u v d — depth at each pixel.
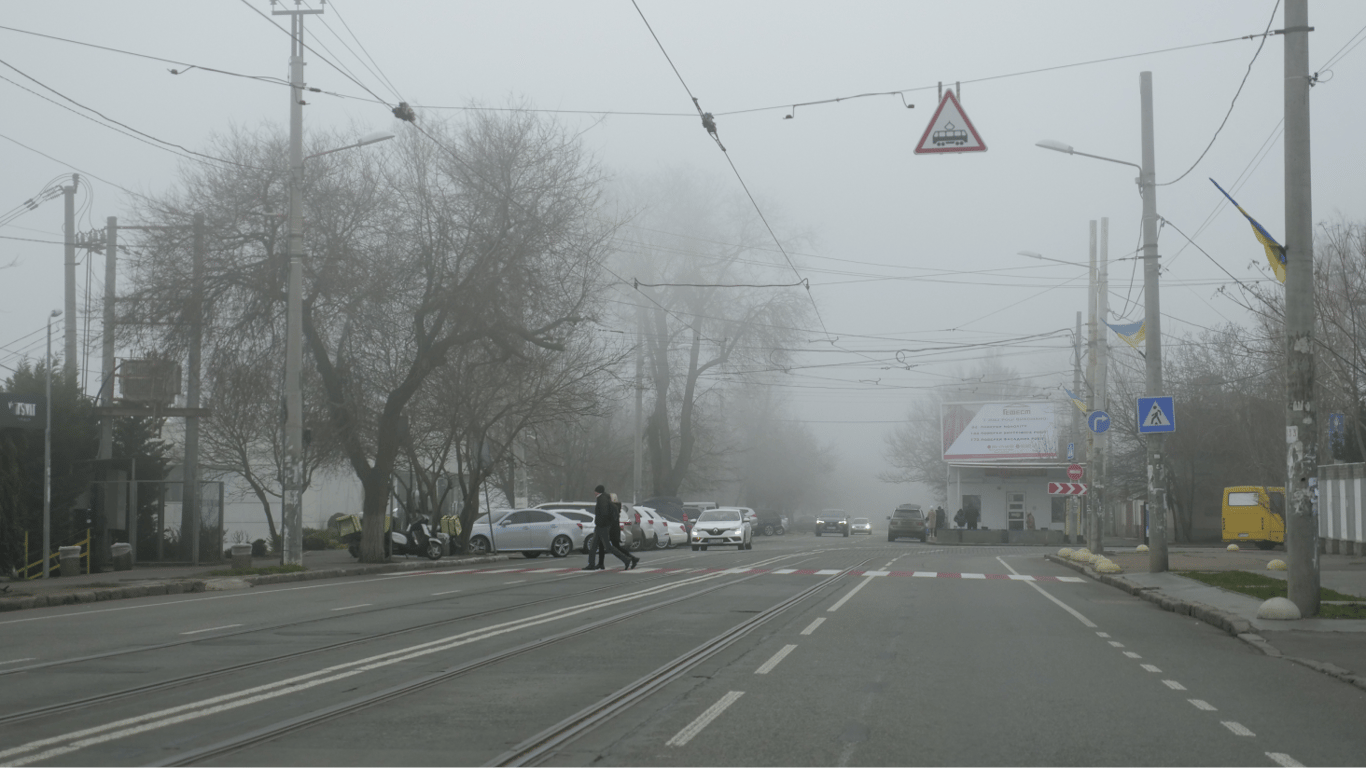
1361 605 16.56
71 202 30.56
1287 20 15.68
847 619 15.55
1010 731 8.07
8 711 8.55
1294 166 15.58
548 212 30.83
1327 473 36.09
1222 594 18.95
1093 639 13.66
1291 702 9.34
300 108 26.12
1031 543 60.75
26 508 25.44
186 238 28.27
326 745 7.48
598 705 8.89
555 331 31.98
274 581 24.05
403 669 10.67
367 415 32.91
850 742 7.66
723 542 45.66
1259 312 28.98
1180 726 8.30
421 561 30.91
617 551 27.86
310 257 28.91
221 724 8.09
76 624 14.86
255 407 30.75
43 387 27.72
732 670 10.83
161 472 32.19
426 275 30.05
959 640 13.33
